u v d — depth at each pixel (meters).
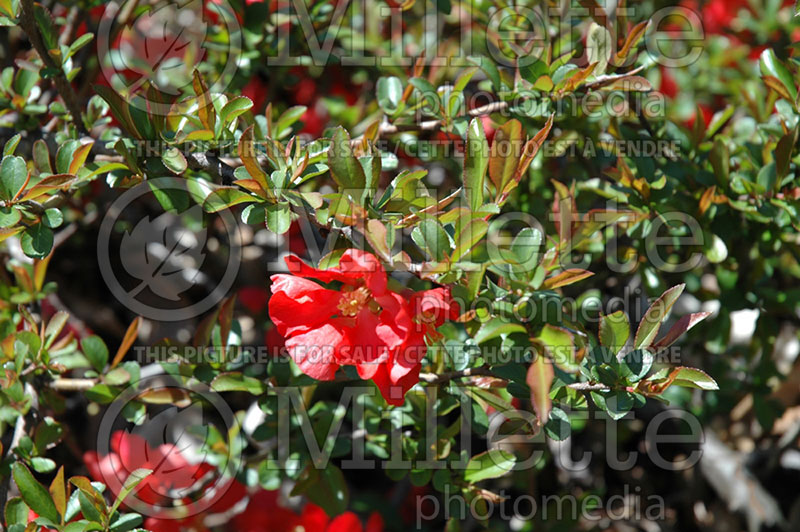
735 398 0.78
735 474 0.80
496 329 0.59
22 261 0.73
